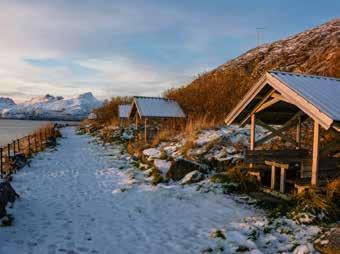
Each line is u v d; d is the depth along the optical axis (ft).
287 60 113.39
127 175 44.60
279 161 33.63
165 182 39.60
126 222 26.55
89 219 27.17
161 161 46.01
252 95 32.91
